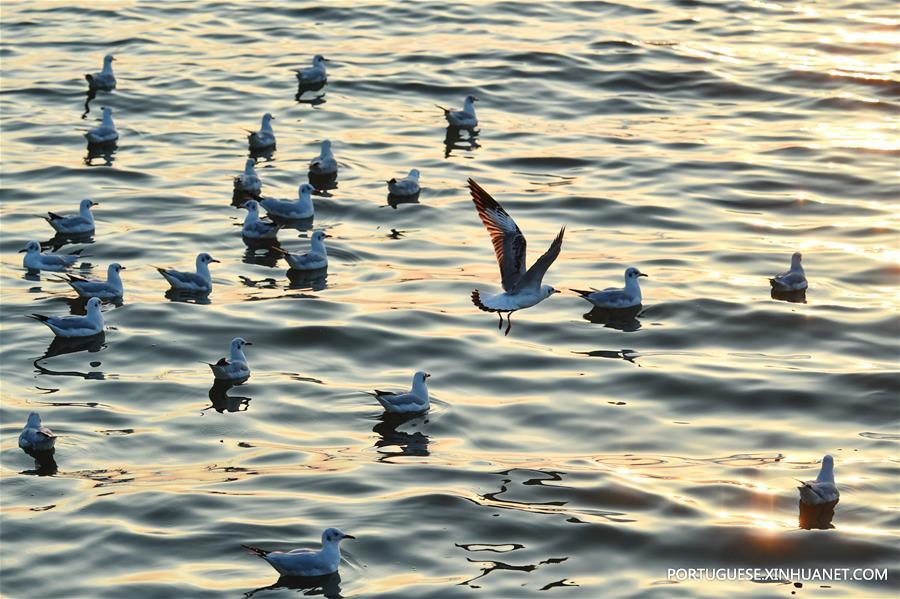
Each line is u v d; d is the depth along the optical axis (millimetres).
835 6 70562
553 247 19094
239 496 27828
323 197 47156
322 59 59562
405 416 31938
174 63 62094
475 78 59906
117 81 59344
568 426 31625
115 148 51875
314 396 33000
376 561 25453
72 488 28203
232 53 63781
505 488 28359
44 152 51031
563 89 58656
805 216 45094
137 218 45219
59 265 40938
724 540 26312
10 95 57281
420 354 35500
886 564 25500
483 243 43219
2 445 30156
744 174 48750
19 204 46125
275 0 72750
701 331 36844
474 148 52094
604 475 28953
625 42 64562
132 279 40406
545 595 24391
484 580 24844
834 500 27641
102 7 71188
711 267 41125
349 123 54938
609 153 51188
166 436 30781
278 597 24266
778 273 40562
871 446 30453
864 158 50031
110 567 25203
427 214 45594
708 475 29078
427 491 28078
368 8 71062
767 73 59906
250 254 42500
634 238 43469
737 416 32062
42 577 24844
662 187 47688
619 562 25625
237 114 55875
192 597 24234
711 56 62406
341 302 38625
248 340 36125
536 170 49656
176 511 27125
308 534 26281
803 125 53844
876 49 62719
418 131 54062
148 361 34969
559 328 37188
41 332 36500
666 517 27188
